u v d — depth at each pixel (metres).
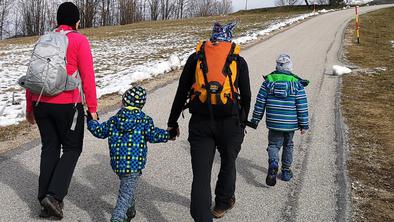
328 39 24.88
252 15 57.69
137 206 4.76
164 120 8.43
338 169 5.96
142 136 4.02
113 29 48.31
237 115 3.93
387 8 53.09
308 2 80.81
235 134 3.97
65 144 4.38
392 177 5.73
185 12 108.00
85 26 84.00
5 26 83.31
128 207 4.08
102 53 24.41
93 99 4.28
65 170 4.27
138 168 3.98
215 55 3.85
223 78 3.77
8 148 6.50
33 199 4.82
